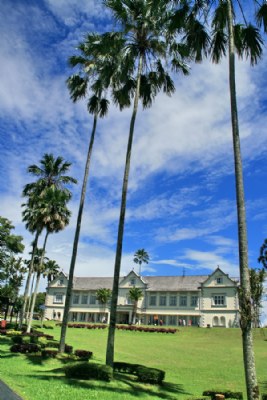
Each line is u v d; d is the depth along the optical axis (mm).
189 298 65375
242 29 15164
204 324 61562
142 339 42688
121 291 70688
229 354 32094
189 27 15172
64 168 39250
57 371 15242
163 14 17281
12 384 10859
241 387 18141
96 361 21016
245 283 11430
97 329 53094
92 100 24875
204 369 23734
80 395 10945
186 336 47688
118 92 21734
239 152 12945
